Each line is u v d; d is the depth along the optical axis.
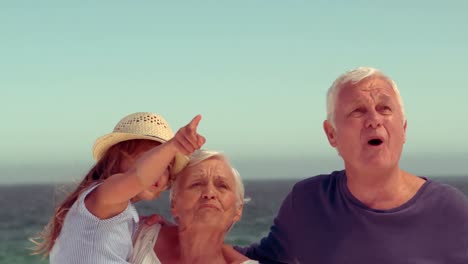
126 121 4.19
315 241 4.34
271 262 4.70
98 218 3.75
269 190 110.50
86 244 3.73
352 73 4.19
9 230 42.94
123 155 4.11
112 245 3.77
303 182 4.54
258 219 41.47
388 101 4.04
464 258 4.02
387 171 4.04
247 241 31.44
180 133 3.46
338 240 4.22
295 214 4.47
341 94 4.15
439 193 4.12
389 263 4.05
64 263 3.76
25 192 126.88
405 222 4.07
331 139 4.31
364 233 4.13
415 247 4.04
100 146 4.14
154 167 3.54
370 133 4.00
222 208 4.01
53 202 4.04
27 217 52.31
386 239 4.07
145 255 3.99
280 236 4.59
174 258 4.09
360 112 4.06
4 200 83.44
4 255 31.25
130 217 3.87
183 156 3.97
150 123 4.14
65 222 3.87
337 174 4.42
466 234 4.03
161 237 4.17
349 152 4.11
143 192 4.01
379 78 4.14
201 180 4.00
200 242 4.05
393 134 4.03
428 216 4.06
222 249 4.23
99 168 4.15
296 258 4.52
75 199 3.97
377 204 4.15
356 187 4.20
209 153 4.07
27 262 29.08
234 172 4.12
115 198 3.67
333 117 4.20
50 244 4.03
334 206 4.29
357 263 4.15
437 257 4.02
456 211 4.06
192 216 4.00
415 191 4.17
